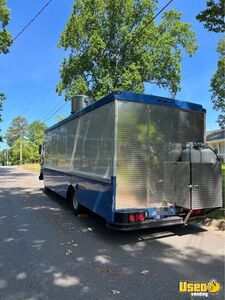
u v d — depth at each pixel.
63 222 8.34
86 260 5.34
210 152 6.71
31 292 4.11
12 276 4.65
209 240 6.50
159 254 5.63
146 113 6.63
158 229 7.44
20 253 5.72
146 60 26.38
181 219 6.67
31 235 7.00
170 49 27.08
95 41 25.05
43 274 4.72
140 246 6.14
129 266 5.03
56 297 3.95
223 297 3.94
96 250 5.90
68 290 4.15
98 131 7.11
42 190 16.22
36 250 5.90
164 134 6.82
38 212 9.82
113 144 6.30
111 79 25.41
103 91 25.22
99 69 26.11
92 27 25.97
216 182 6.61
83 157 8.18
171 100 6.93
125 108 6.41
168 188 6.68
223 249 5.89
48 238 6.75
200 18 7.48
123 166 6.31
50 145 13.37
